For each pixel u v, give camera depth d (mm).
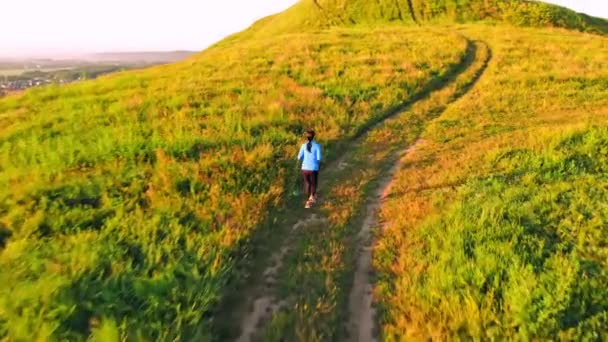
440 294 7250
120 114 18094
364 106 20562
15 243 8320
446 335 6398
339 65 27953
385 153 15711
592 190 10891
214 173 12445
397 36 40750
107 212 10141
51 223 9523
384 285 7801
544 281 7160
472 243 8711
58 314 6355
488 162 13438
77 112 18969
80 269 7477
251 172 12914
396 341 6578
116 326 6227
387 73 25953
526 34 42469
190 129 16047
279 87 22875
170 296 7164
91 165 12781
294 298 7578
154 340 6184
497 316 6602
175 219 9734
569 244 8516
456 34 42562
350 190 12430
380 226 10328
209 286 7320
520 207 9828
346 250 9156
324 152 15203
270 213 10898
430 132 17906
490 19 62188
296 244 9602
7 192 10875
